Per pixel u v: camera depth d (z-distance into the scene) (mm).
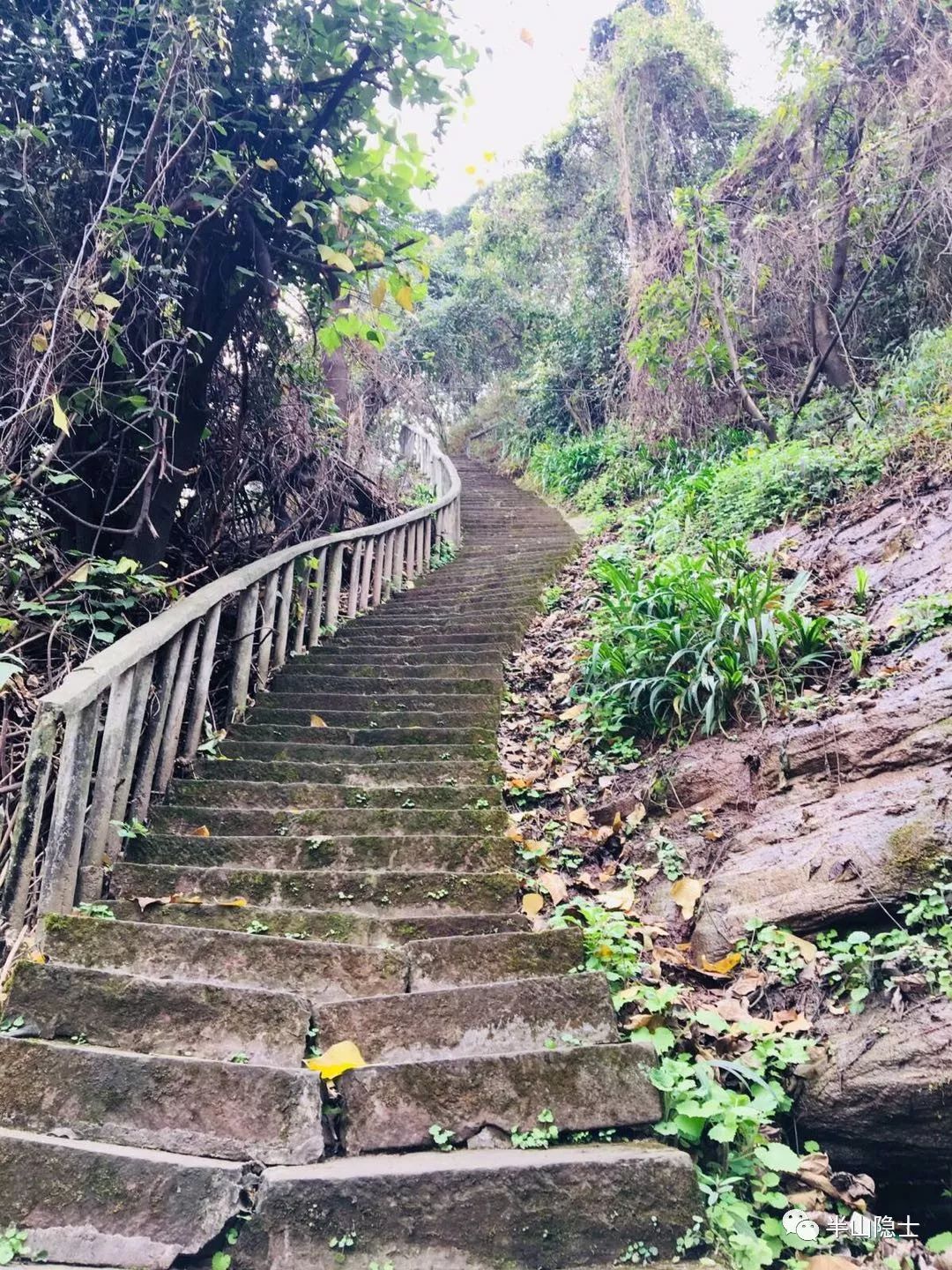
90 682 2727
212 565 4891
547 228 13250
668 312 8469
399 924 2715
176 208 3842
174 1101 1975
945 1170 1994
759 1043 2230
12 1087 1991
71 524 4074
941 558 3971
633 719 4066
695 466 8398
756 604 3908
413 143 4062
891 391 6109
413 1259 1710
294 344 5383
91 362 3756
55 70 3719
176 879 2900
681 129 10570
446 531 9148
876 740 2977
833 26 7199
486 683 4918
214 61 3801
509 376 15242
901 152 6391
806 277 7297
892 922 2453
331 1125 2014
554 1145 1979
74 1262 1673
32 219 3688
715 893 2879
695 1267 1719
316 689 4934
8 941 2420
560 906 2916
